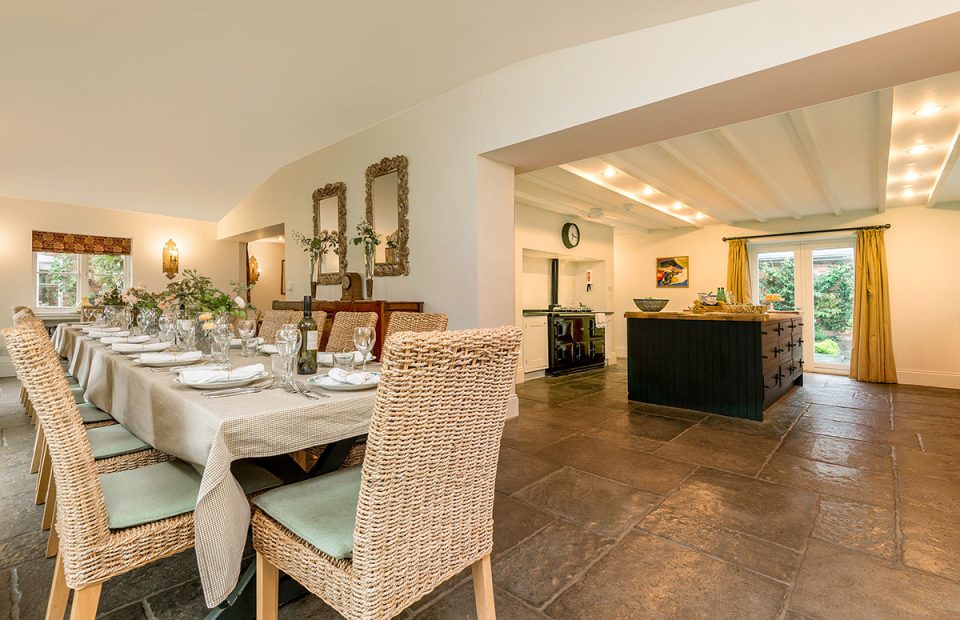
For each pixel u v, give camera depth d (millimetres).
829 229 6516
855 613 1458
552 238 6559
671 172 4801
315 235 5332
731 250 7312
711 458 2910
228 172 5773
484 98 3662
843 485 2473
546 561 1759
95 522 1099
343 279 4570
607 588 1591
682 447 3129
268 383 1540
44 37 3043
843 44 2211
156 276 6754
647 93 2822
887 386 5574
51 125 4262
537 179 4949
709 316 4082
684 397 4242
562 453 3008
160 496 1271
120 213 6473
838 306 6641
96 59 3350
